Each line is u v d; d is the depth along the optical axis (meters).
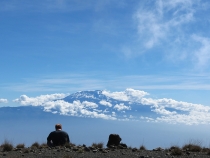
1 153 20.33
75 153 19.77
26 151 20.64
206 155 18.88
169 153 19.44
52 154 19.22
